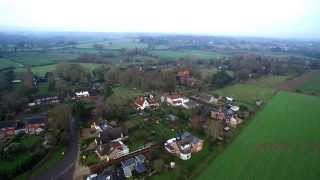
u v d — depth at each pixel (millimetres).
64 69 194625
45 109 130125
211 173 77188
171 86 164500
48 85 169250
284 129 110062
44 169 79625
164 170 78375
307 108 139500
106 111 114625
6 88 157625
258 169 79125
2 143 91438
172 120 114875
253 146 94375
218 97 152875
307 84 196500
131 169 78562
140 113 122125
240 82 198750
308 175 76062
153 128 107125
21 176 76125
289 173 77062
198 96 152625
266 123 117000
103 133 95250
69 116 112625
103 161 83062
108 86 167125
